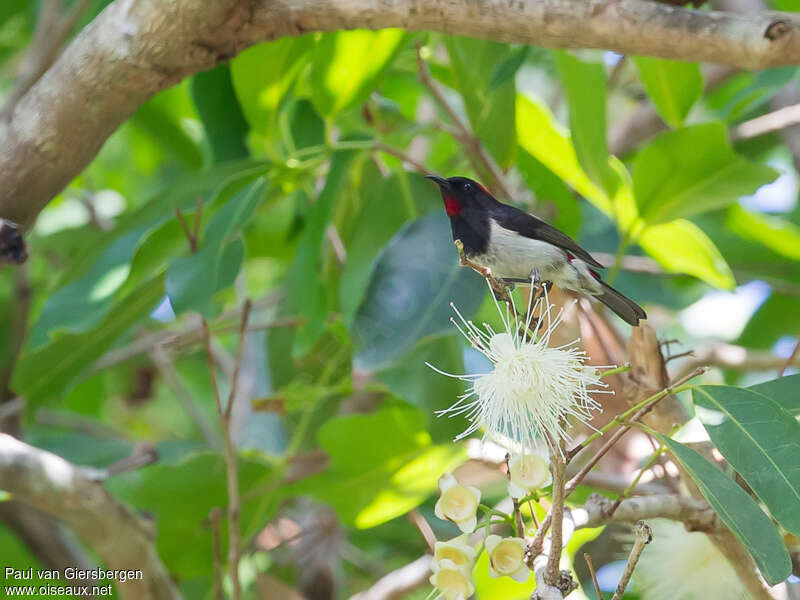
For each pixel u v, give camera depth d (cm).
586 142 833
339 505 894
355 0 618
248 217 794
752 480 537
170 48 645
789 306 1334
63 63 666
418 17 608
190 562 961
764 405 561
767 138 1334
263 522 950
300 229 1134
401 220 926
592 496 615
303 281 925
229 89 945
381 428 834
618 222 891
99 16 661
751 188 823
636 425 531
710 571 696
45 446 980
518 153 966
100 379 1436
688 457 520
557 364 515
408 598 1064
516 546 509
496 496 977
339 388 985
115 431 1293
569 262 837
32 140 670
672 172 830
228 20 632
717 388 574
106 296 865
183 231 862
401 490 880
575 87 812
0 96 1402
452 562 509
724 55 549
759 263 1271
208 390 1579
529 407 511
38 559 1120
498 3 584
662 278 1291
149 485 934
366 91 847
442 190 865
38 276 1437
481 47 848
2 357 1254
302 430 1005
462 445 851
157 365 1349
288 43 794
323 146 897
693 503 618
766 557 494
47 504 669
